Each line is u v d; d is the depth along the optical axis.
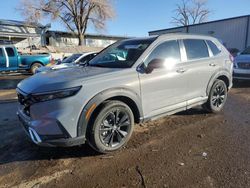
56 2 36.53
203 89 5.34
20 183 3.21
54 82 3.50
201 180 3.17
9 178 3.32
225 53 5.93
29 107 3.52
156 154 3.88
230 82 6.05
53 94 3.38
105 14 38.12
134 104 4.10
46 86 3.44
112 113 3.83
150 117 4.35
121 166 3.55
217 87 5.72
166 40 4.67
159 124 5.21
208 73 5.35
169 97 4.58
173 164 3.57
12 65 16.06
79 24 38.56
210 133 4.69
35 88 3.48
